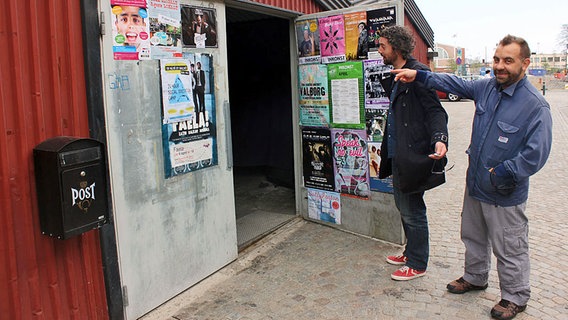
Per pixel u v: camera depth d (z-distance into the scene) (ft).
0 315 7.58
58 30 8.14
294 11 15.03
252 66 22.20
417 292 11.18
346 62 14.25
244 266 13.05
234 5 12.71
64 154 7.59
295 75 16.05
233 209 13.09
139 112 9.87
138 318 10.23
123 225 9.69
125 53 9.46
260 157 22.59
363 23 13.62
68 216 7.75
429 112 10.66
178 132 10.89
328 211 15.93
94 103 8.82
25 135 7.68
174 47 10.64
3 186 7.41
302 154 16.38
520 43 8.99
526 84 9.29
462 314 10.12
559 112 59.11
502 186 9.32
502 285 10.04
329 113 15.11
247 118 22.76
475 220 10.57
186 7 10.90
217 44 11.98
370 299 10.94
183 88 10.96
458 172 25.49
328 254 13.71
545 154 8.97
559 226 15.60
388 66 13.17
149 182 10.25
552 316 9.86
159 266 10.69
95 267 9.12
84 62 8.65
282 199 19.71
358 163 14.65
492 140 9.59
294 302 10.94
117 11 9.22
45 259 8.11
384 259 13.20
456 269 12.38
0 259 7.49
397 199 11.82
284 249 14.20
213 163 12.13
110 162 9.29
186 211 11.37
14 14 7.41
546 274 11.89
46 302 8.20
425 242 11.76
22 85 7.60
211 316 10.41
